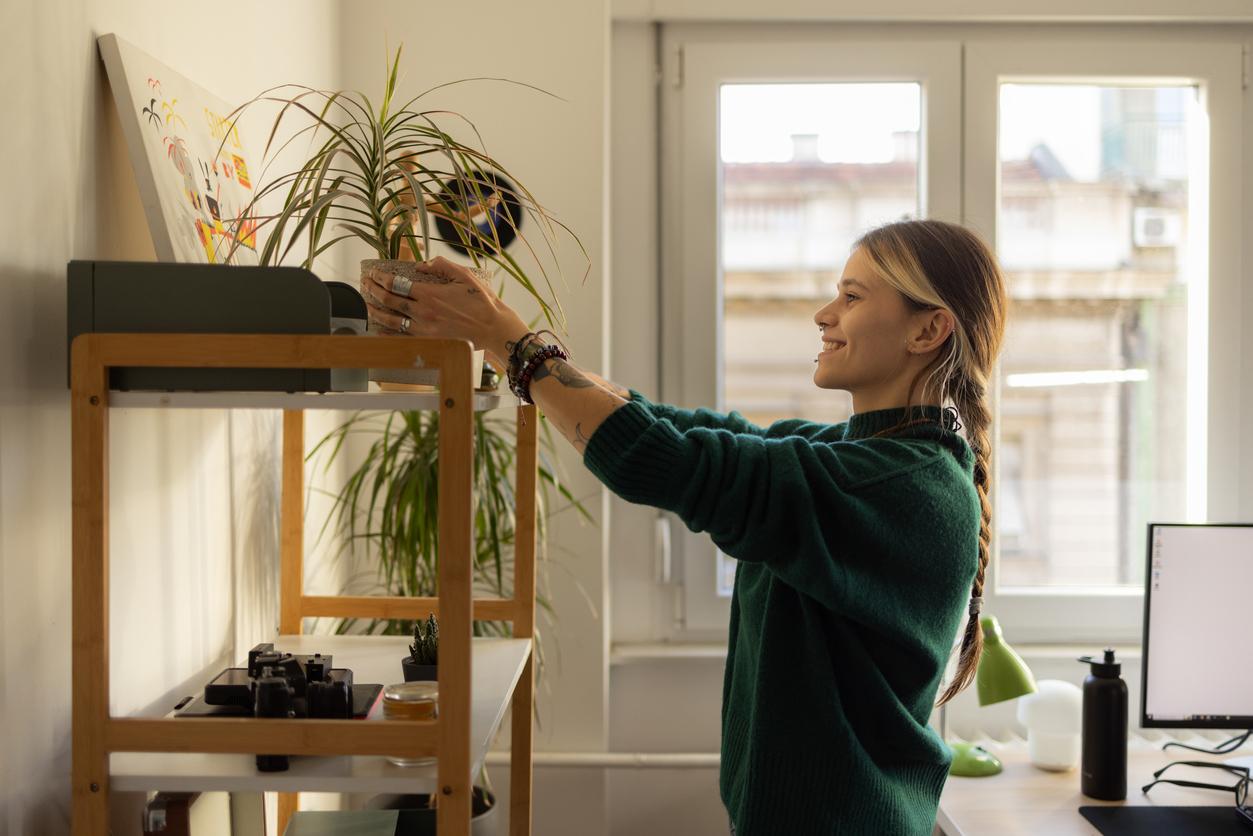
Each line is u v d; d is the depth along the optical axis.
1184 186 2.40
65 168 1.00
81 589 0.87
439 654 0.87
